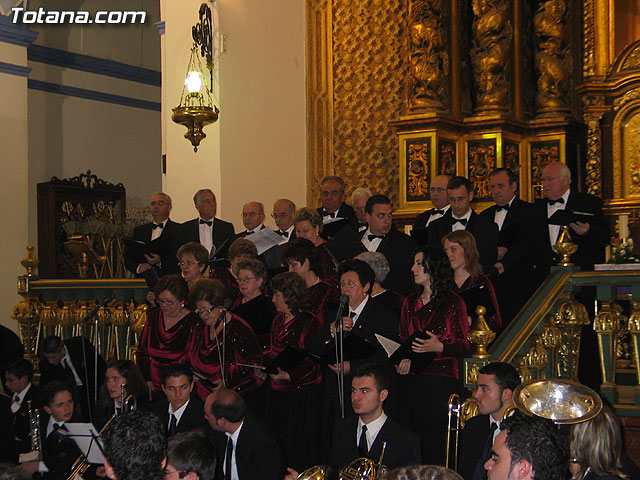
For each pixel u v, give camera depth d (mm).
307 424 6008
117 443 3197
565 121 9852
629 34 9727
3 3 11398
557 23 10070
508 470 2928
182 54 9664
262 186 10055
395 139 10430
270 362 5820
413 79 9805
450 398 4895
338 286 6410
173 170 9727
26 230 11602
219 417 5047
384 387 4824
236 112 9672
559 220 6133
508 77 10008
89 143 15648
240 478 5094
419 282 5535
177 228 8281
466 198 6648
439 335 5410
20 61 11664
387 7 10516
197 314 6375
